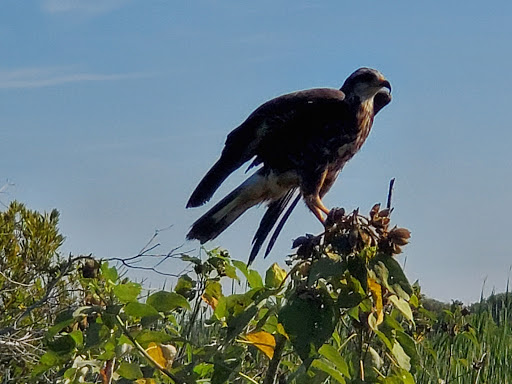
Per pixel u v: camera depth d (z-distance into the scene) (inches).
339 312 204.5
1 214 534.6
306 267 223.8
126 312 221.0
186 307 225.5
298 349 200.2
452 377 425.4
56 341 230.1
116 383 236.7
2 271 514.3
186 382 224.2
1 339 431.5
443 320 428.5
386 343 221.5
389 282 208.4
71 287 446.9
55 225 549.3
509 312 562.6
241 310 243.3
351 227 210.8
